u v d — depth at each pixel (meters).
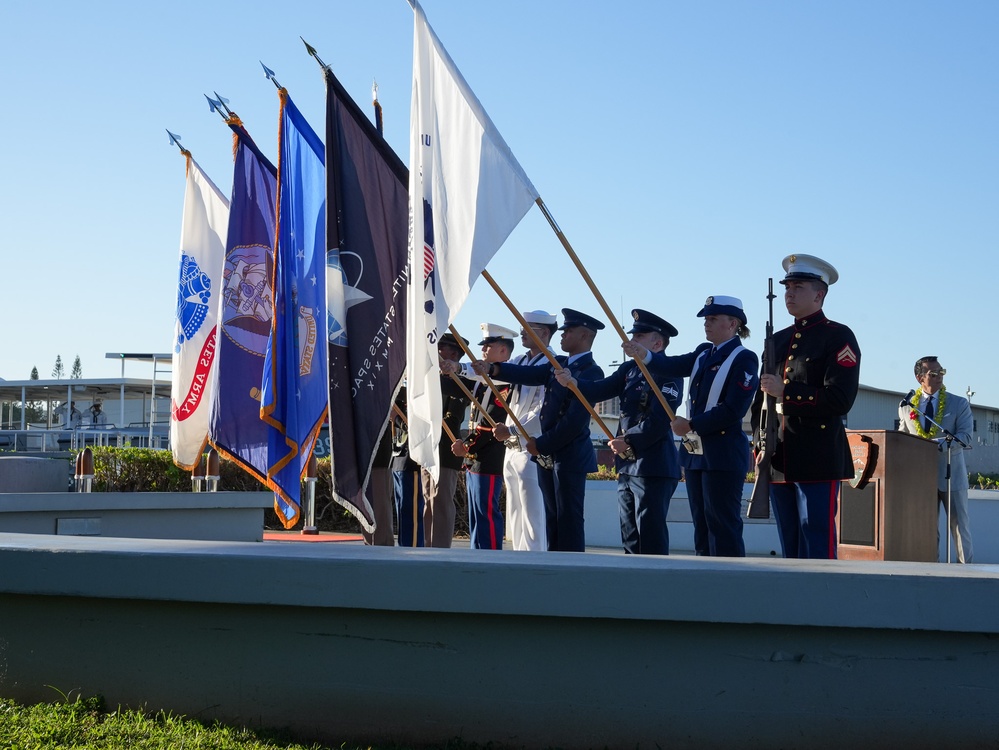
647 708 3.84
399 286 6.70
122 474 13.89
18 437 25.50
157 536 9.60
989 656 3.63
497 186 5.84
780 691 3.75
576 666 3.90
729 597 3.70
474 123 5.95
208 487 10.84
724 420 6.12
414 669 4.02
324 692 4.09
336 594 3.98
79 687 4.36
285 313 8.32
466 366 9.37
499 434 7.77
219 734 4.02
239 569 4.07
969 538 9.95
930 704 3.65
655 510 7.00
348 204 6.68
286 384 8.30
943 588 3.58
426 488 8.66
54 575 4.26
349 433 6.44
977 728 3.62
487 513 8.52
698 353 6.63
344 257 6.61
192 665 4.23
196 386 10.16
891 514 7.73
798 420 5.80
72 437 24.69
